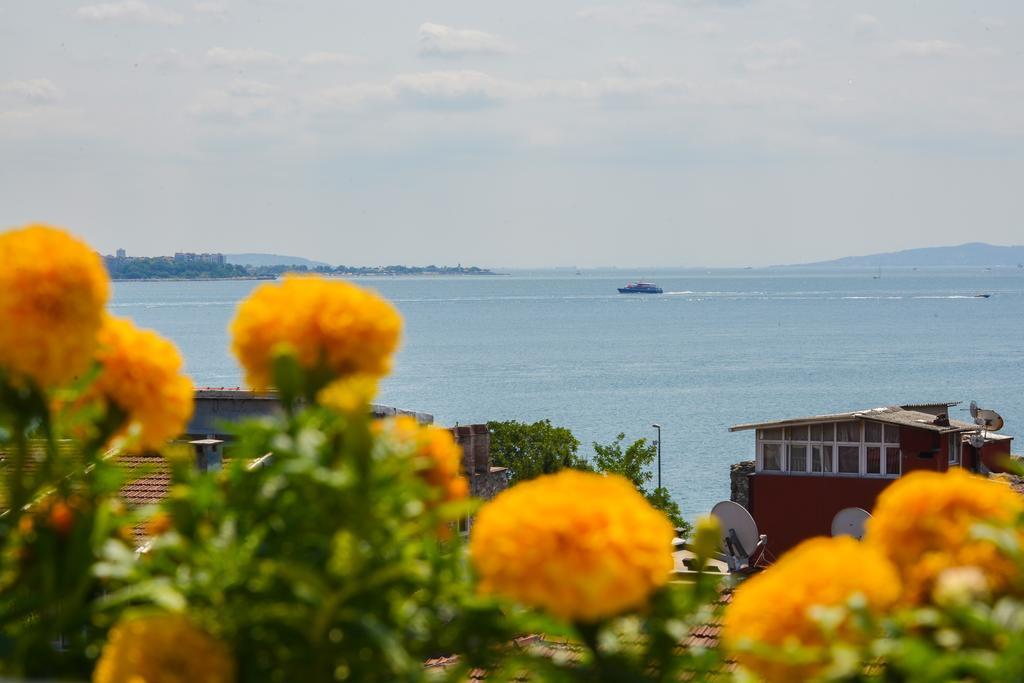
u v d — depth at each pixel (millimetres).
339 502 4488
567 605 4078
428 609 4656
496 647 4762
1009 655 3822
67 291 4609
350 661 4473
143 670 4262
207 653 4328
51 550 4848
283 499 4570
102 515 4762
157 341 5293
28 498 4965
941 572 4457
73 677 4770
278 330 4930
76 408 5121
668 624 4500
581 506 4141
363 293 5062
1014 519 4480
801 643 4117
